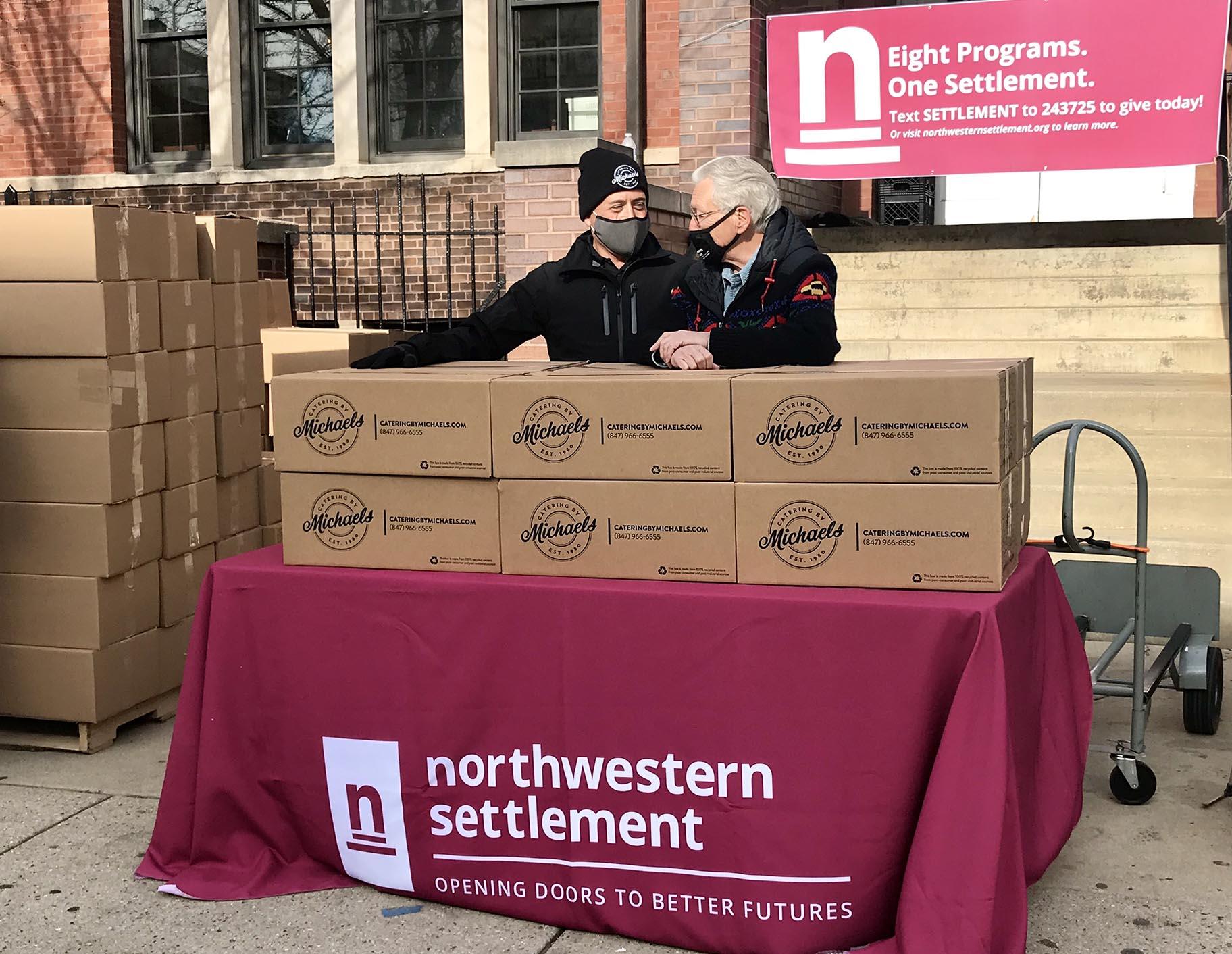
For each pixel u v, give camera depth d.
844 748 2.37
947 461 2.32
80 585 3.65
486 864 2.65
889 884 2.39
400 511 2.64
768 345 2.68
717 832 2.47
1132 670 4.25
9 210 3.56
